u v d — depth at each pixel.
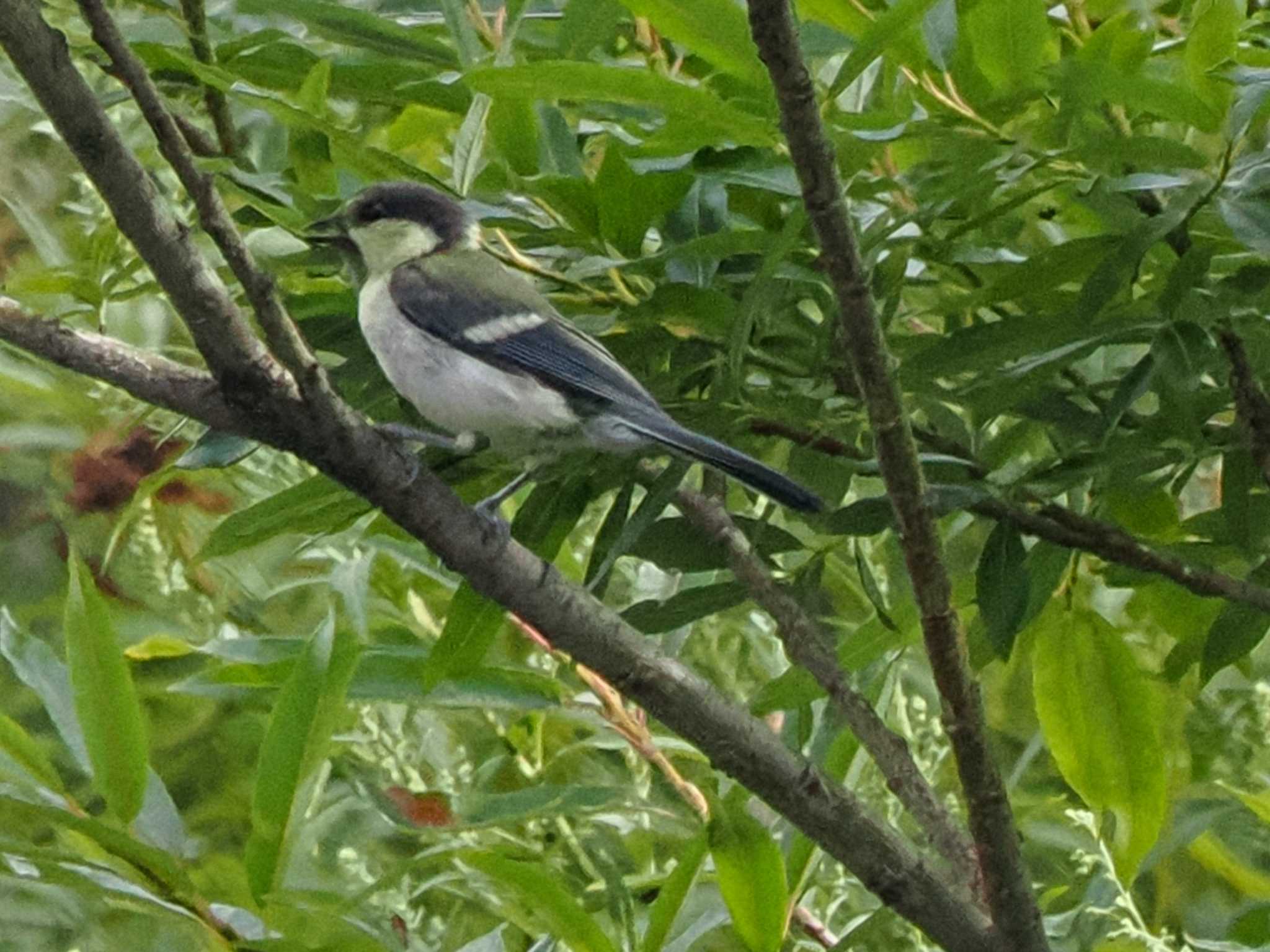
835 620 5.28
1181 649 4.99
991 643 4.61
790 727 5.39
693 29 3.83
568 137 4.68
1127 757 4.87
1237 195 3.96
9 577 6.44
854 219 4.33
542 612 4.16
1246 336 4.33
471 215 4.57
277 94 4.82
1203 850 5.82
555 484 5.00
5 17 3.45
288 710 4.14
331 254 5.13
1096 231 4.64
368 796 4.87
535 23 4.80
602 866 5.17
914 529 3.80
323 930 4.38
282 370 3.92
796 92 3.40
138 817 4.25
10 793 4.16
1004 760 6.51
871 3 4.46
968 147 4.21
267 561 6.06
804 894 5.36
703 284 4.46
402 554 5.31
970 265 4.51
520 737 5.33
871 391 3.69
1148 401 5.31
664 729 5.62
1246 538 4.53
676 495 4.68
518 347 4.99
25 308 4.16
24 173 6.16
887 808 5.18
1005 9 4.16
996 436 4.87
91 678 4.10
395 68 4.77
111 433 6.12
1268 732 5.28
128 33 4.91
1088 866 5.14
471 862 4.19
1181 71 4.37
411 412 5.46
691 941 4.88
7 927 5.45
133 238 3.72
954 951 4.11
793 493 4.46
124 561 5.87
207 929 4.03
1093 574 5.34
